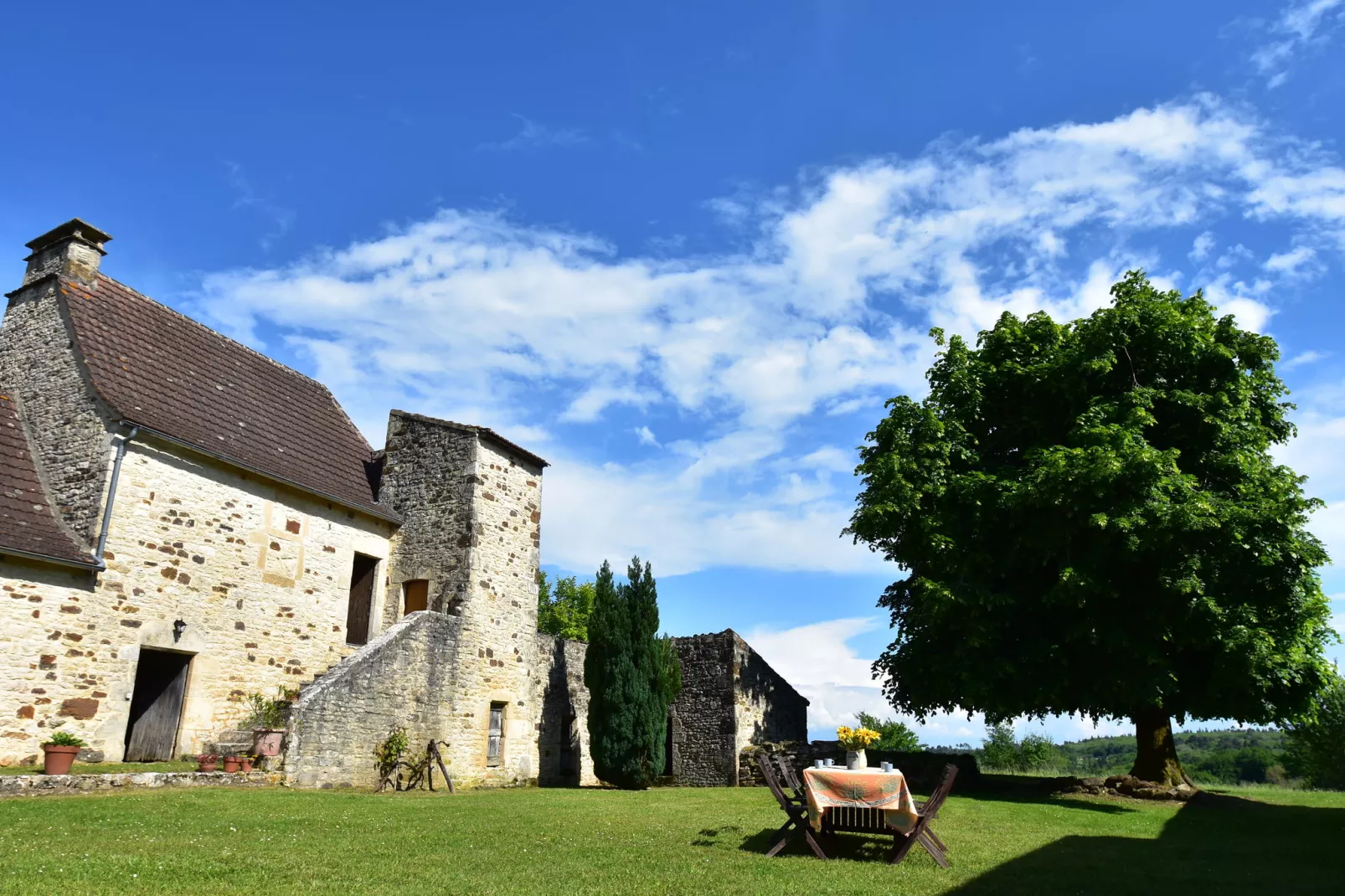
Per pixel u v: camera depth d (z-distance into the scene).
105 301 15.30
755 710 21.80
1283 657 13.66
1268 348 16.84
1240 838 9.91
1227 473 15.41
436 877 6.39
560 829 9.27
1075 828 10.34
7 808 8.67
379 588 17.66
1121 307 16.47
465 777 15.97
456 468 17.80
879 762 17.31
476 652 16.77
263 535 15.37
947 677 15.55
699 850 8.03
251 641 14.84
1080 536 14.71
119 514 12.98
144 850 6.98
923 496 16.23
